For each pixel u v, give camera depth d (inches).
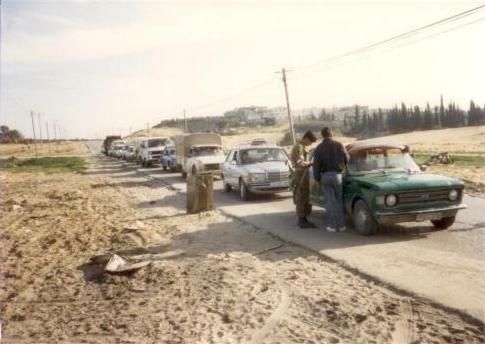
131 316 211.0
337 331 182.5
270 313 203.3
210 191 498.3
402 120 5954.7
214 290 236.7
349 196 354.3
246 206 524.7
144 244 351.6
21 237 404.5
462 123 5462.6
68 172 1389.0
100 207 583.2
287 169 566.9
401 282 230.7
